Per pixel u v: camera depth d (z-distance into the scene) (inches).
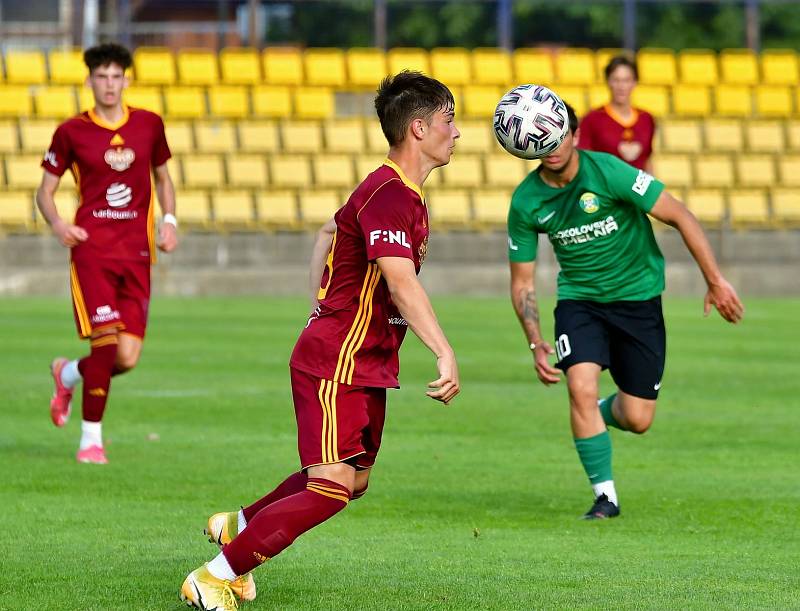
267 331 2281.0
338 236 617.0
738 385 1658.5
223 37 4074.8
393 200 597.9
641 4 5216.5
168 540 816.9
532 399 1531.7
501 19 3927.2
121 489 994.7
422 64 3863.2
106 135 1148.5
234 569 612.4
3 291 3073.3
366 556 776.9
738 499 974.4
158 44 4121.6
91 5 4052.7
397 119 610.9
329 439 604.1
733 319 911.0
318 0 4409.5
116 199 1152.2
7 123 3361.2
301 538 831.7
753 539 837.2
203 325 2381.9
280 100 3617.1
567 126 896.3
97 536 827.4
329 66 3828.7
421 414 1412.4
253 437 1246.9
